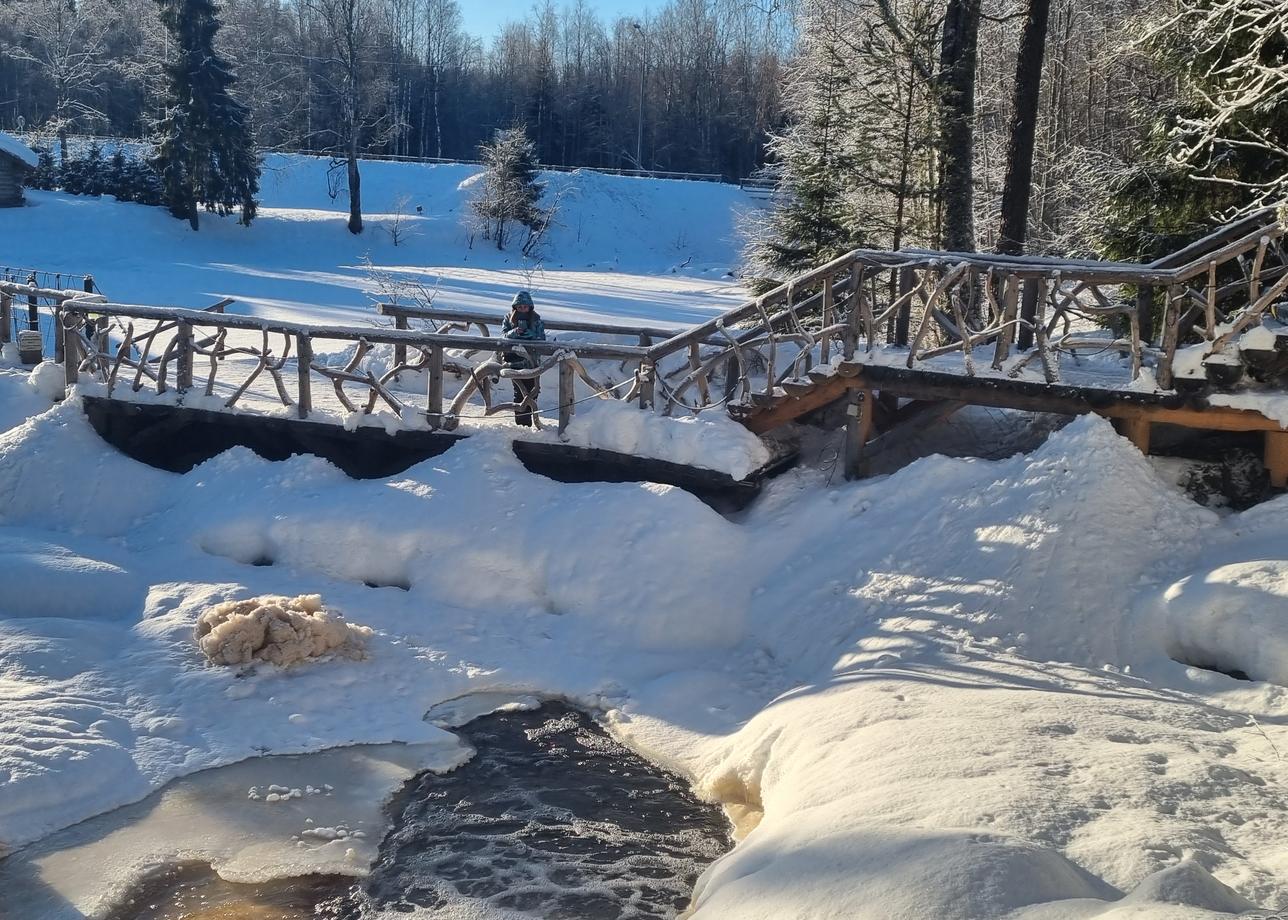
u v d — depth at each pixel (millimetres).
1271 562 7859
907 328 12219
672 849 6871
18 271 34938
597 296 37219
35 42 68562
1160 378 9328
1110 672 7875
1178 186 13781
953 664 8062
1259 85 10773
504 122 85938
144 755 7715
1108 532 8703
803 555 10086
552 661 9539
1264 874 4773
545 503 10977
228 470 12164
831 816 5746
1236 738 6621
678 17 89125
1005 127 27797
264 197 62562
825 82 19828
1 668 8531
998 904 4445
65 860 6547
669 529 10305
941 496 9766
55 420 13000
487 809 7344
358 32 55156
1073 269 9633
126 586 10375
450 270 46500
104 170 52594
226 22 63906
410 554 10812
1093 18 26781
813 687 8211
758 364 12781
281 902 6219
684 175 79000
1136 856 4898
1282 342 8898
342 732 8266
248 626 9031
